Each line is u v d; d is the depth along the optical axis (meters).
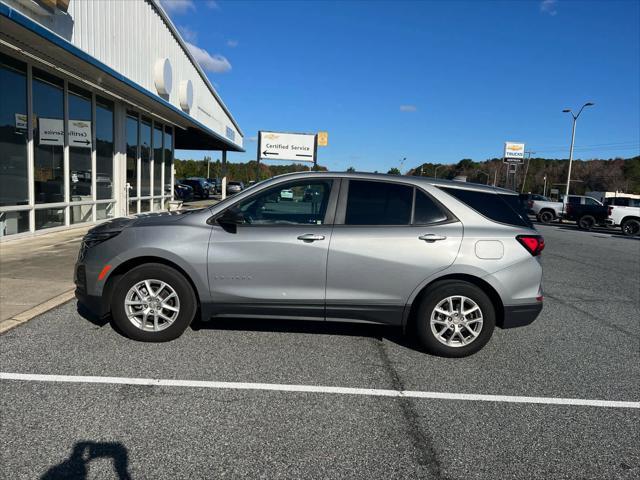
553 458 3.01
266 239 4.52
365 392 3.84
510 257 4.58
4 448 2.86
